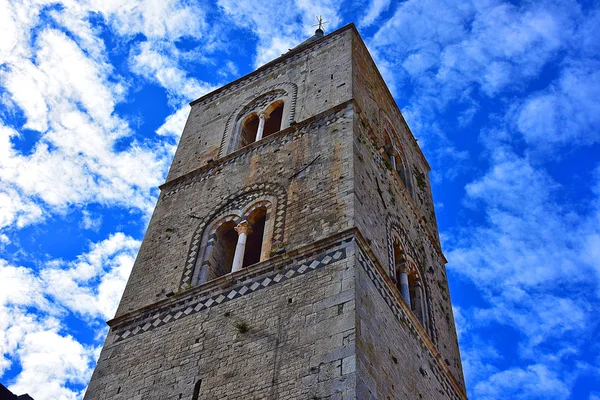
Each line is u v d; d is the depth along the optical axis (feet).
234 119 122.52
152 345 78.43
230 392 66.39
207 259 89.71
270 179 97.14
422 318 92.17
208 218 96.99
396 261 94.07
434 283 104.06
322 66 121.80
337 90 111.04
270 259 79.82
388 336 73.51
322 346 65.57
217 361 70.95
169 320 80.74
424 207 121.80
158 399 70.69
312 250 78.23
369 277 75.66
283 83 124.06
